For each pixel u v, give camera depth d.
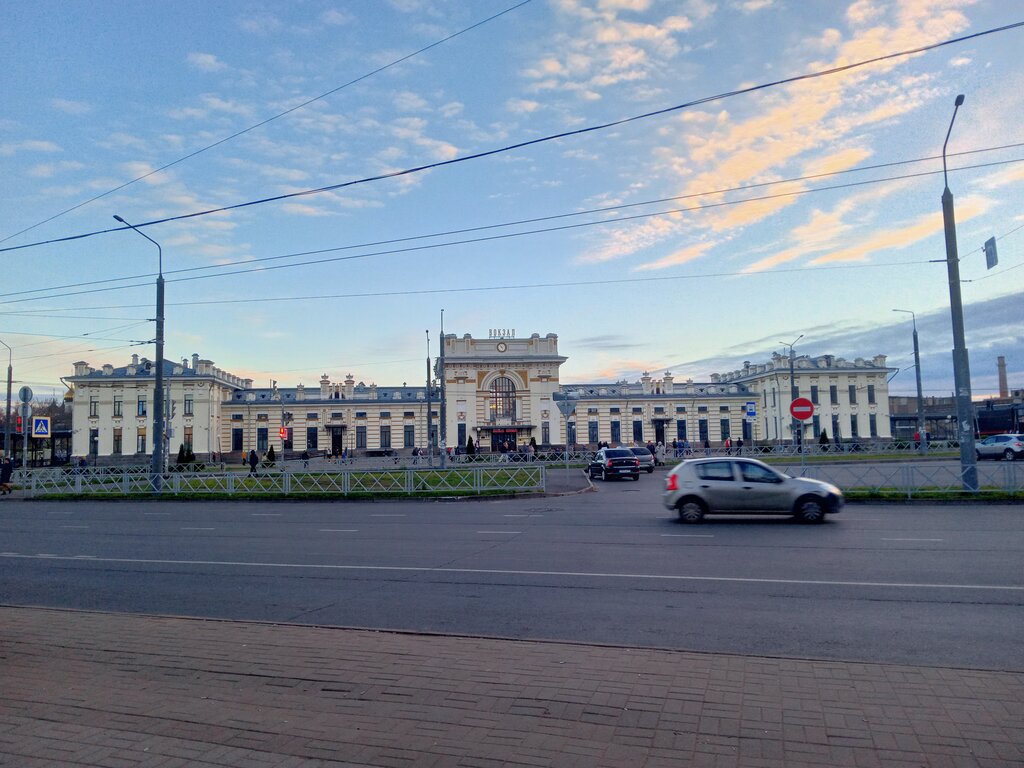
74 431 68.88
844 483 24.12
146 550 14.37
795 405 21.91
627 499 24.55
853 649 6.58
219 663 6.28
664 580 9.94
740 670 5.80
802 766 4.12
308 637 7.13
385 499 26.34
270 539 15.70
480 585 9.95
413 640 6.95
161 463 29.95
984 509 18.59
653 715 4.88
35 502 29.83
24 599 9.86
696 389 79.81
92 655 6.59
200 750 4.48
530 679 5.67
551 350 71.19
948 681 5.44
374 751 4.41
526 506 22.67
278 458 67.12
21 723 4.96
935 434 86.19
